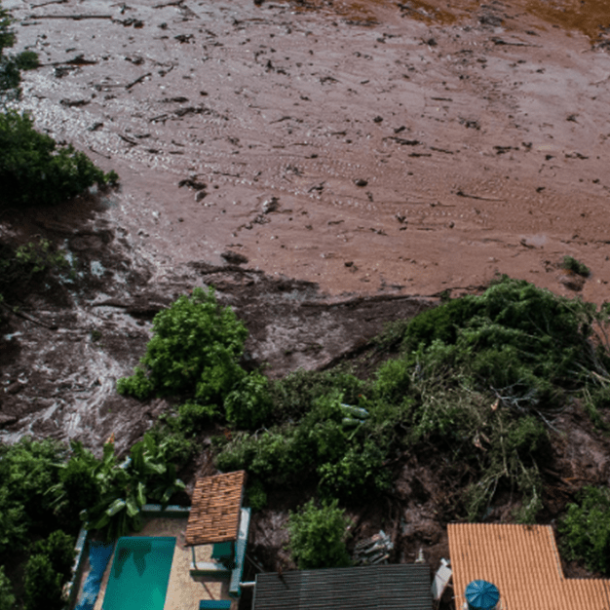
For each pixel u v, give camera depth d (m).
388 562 17.14
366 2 47.38
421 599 15.11
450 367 21.28
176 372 21.67
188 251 28.20
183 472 19.22
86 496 17.91
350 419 19.58
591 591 15.22
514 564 15.76
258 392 20.31
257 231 29.25
